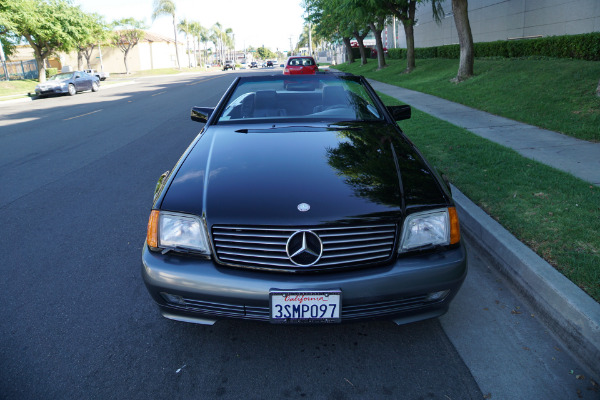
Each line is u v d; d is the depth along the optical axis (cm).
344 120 350
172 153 742
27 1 2653
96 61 6019
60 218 457
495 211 390
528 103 913
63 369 234
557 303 261
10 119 1319
